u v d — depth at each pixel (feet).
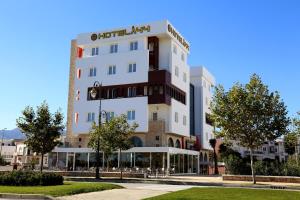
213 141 200.34
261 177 105.50
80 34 195.21
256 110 95.45
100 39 189.98
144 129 167.32
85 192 63.67
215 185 94.43
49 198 55.26
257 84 96.78
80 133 181.78
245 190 66.28
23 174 72.43
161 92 169.07
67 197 55.77
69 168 162.09
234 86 98.43
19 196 56.29
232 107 97.14
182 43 195.93
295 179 100.58
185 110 193.67
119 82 178.19
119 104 174.29
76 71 189.16
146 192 65.36
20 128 105.81
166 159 149.89
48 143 106.32
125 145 117.39
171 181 101.65
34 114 106.22
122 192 64.80
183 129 188.24
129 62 178.19
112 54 182.29
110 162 160.15
